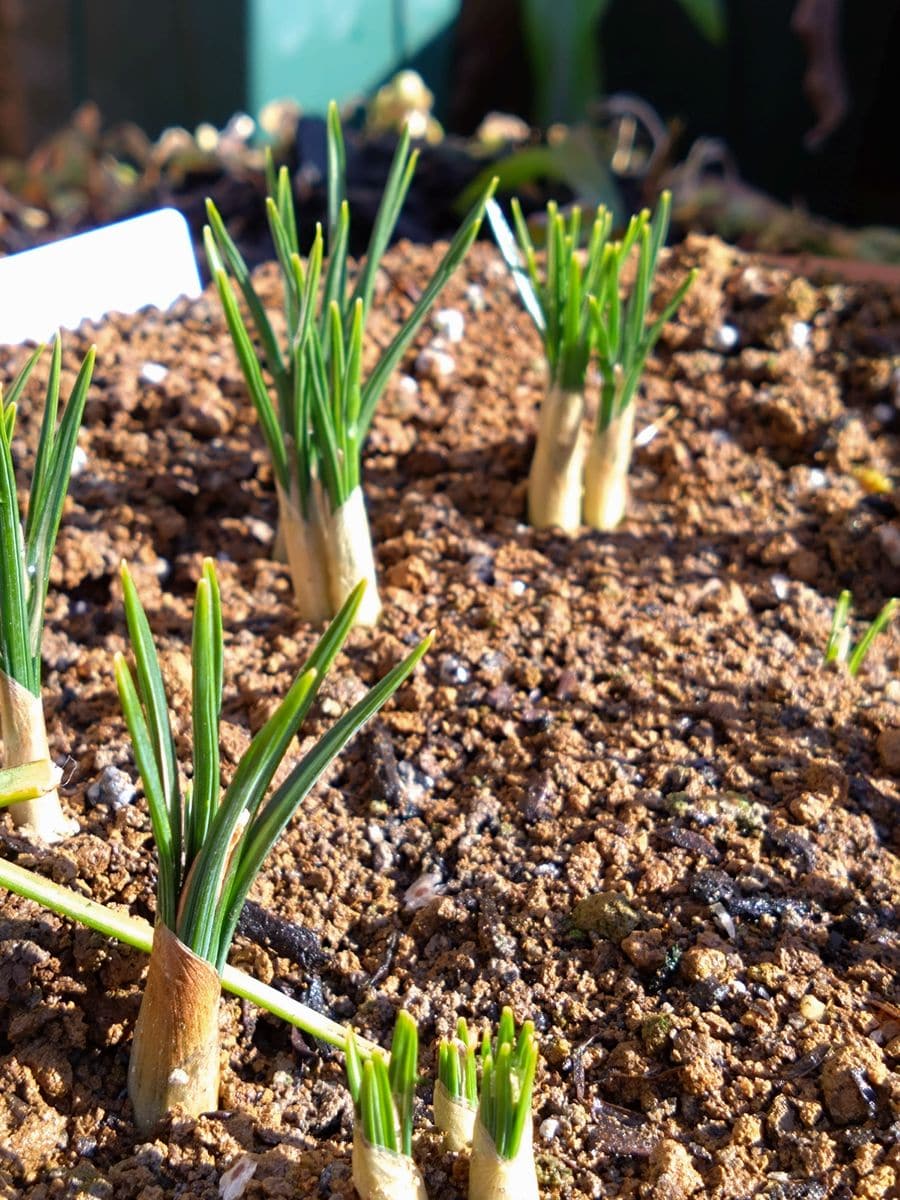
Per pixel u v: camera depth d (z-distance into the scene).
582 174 0.37
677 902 0.17
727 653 0.21
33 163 0.42
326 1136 0.14
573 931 0.16
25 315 0.26
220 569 0.23
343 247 0.21
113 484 0.24
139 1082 0.14
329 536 0.21
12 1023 0.15
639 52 0.54
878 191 0.52
